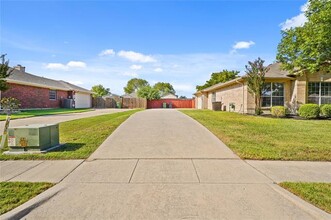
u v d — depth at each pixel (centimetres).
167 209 320
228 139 788
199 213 310
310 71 1609
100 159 569
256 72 1716
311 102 1814
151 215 304
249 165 525
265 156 587
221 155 606
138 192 376
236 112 2022
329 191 377
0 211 311
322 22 1481
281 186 402
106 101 3934
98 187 397
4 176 450
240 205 332
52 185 404
